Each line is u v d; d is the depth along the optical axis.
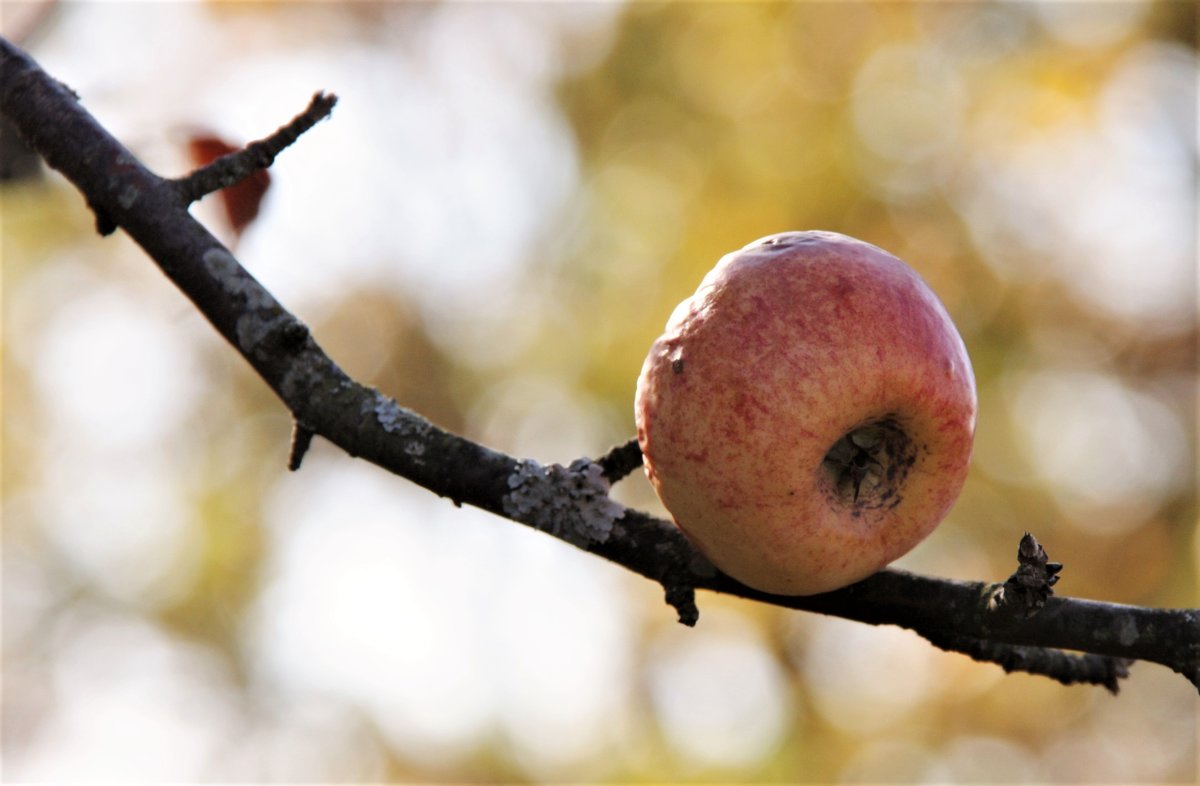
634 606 9.79
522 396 10.10
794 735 8.91
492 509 2.91
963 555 9.12
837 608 2.88
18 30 4.95
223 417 11.27
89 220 10.92
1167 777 9.18
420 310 10.96
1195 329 10.01
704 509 2.72
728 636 9.42
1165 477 9.66
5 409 11.13
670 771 8.84
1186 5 9.80
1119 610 2.61
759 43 9.97
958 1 10.02
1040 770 9.10
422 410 10.66
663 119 10.14
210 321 3.03
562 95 10.59
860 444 2.90
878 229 9.70
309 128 3.23
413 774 10.12
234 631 10.63
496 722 9.79
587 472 2.93
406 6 11.16
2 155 4.61
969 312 9.68
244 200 4.36
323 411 2.92
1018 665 2.93
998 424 9.33
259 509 10.98
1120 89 9.94
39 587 10.95
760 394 2.65
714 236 9.55
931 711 9.08
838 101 9.78
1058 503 9.22
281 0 10.87
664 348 2.80
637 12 10.41
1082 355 10.03
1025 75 9.88
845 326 2.69
